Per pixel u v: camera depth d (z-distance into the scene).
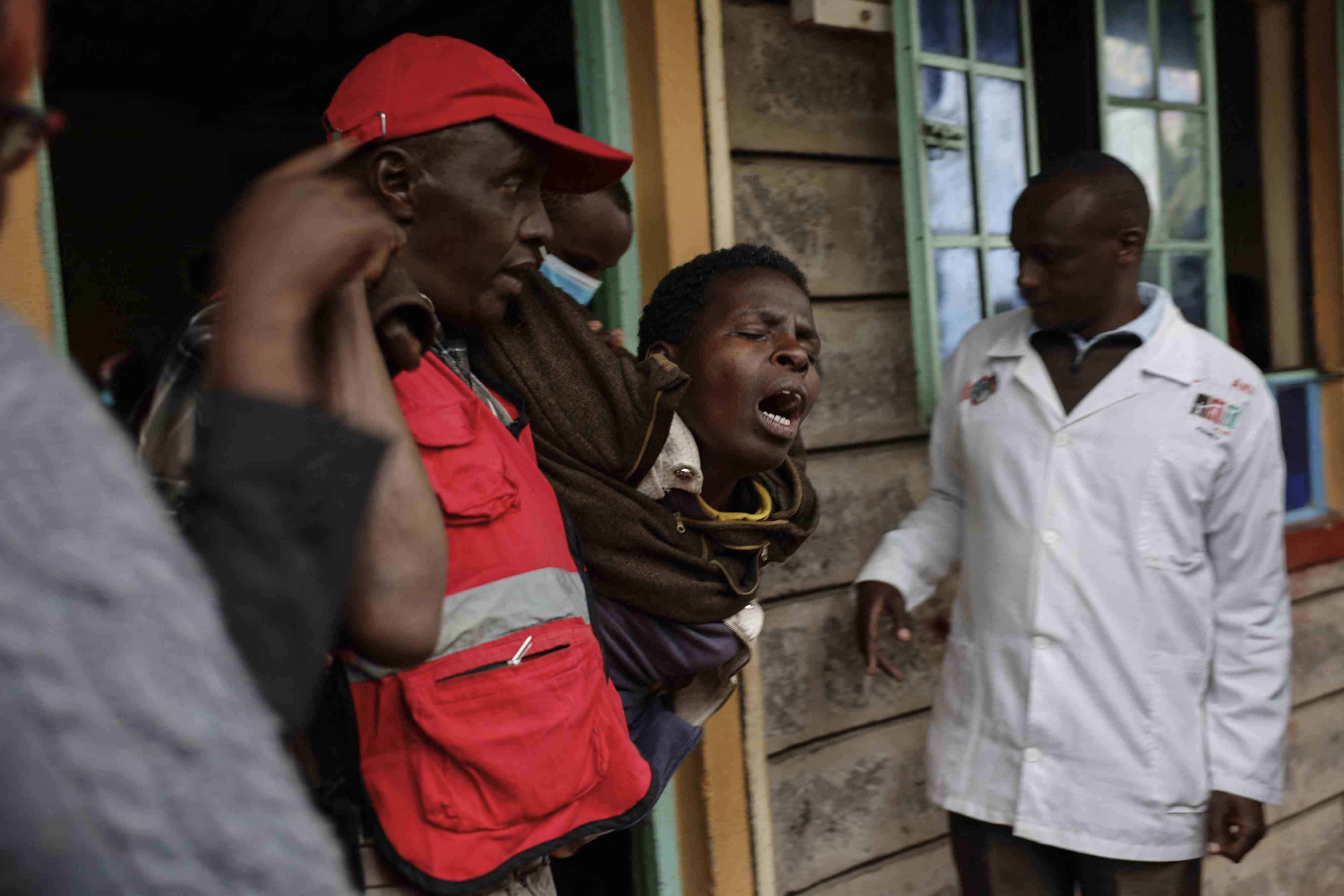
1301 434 3.22
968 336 2.12
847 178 2.25
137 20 4.55
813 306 2.20
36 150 0.45
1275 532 1.88
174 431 0.84
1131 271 1.92
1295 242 3.22
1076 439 1.88
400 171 1.05
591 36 1.96
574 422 1.30
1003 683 1.90
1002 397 1.98
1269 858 2.95
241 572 0.49
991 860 1.92
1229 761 1.85
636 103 1.97
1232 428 1.85
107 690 0.33
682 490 1.39
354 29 4.20
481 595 0.95
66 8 4.34
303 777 0.95
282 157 6.28
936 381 2.27
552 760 0.96
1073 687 1.84
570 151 1.12
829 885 2.21
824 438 2.21
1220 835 1.84
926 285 2.24
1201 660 1.87
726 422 1.39
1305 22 3.16
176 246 6.13
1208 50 2.79
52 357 0.38
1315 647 3.04
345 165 1.06
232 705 0.36
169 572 0.36
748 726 2.01
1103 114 2.52
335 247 0.57
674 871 2.01
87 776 0.32
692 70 1.96
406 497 0.76
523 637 0.96
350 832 0.92
